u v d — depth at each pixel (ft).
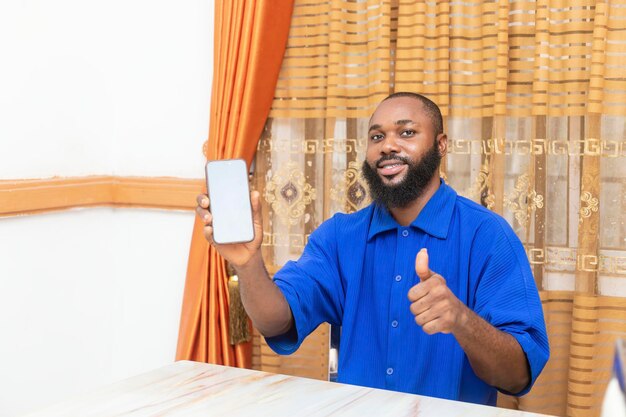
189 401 3.51
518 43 7.41
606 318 7.20
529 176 7.37
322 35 8.25
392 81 7.95
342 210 8.20
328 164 8.16
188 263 8.77
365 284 5.39
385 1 7.69
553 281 7.47
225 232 3.95
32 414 3.32
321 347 8.30
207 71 9.00
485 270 5.01
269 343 5.12
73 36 8.87
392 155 5.34
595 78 6.97
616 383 1.84
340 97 8.11
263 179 8.61
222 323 8.39
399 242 5.28
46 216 8.50
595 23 6.97
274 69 8.34
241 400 3.53
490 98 7.50
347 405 3.45
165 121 9.28
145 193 9.37
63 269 8.79
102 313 9.43
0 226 7.89
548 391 7.42
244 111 8.24
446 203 5.34
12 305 8.07
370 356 5.26
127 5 9.48
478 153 7.63
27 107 8.19
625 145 7.06
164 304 9.37
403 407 3.43
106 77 9.45
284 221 8.52
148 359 9.53
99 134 9.34
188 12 9.11
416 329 5.02
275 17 8.19
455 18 7.65
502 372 4.40
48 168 8.50
